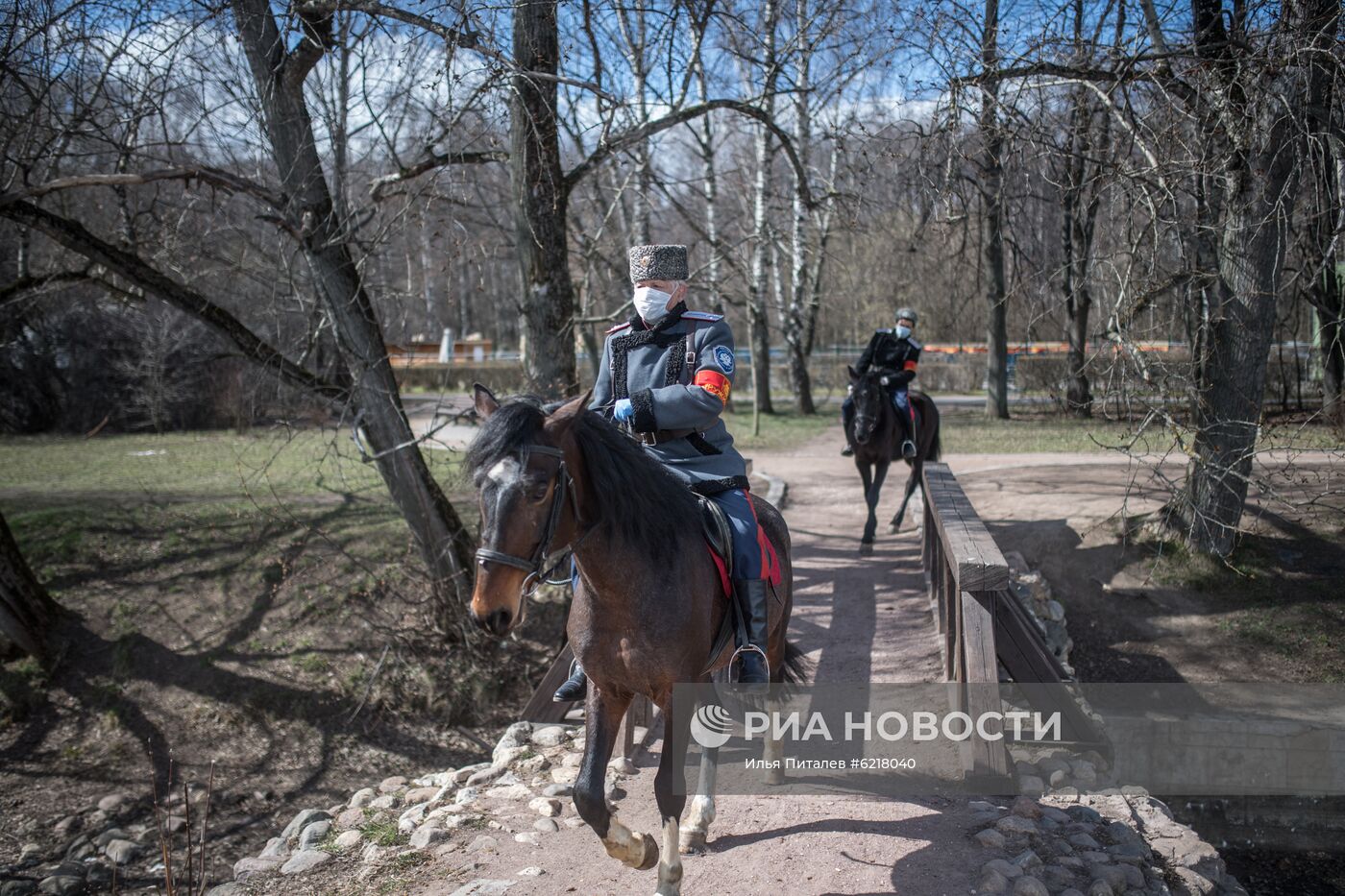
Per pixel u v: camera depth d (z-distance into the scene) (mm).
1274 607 8750
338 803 8047
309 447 18500
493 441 3139
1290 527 9797
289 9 7871
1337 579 8977
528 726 6363
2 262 10906
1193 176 7668
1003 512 11648
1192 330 8594
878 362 11539
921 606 8656
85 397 21984
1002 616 5680
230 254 10023
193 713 8945
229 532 11375
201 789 8117
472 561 10211
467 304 36562
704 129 15953
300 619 9969
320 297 9102
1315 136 7285
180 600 10133
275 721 8930
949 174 7949
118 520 11547
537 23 8820
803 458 18516
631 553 3518
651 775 5434
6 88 7746
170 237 9266
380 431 9711
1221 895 4230
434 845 4762
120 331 21938
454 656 9742
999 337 23859
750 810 4809
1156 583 9297
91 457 17547
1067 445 17844
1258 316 8867
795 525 12484
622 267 12953
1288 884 6469
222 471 15773
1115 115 7633
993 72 7875
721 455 4246
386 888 4363
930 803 4789
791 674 5184
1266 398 16672
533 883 4254
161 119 8250
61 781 8180
